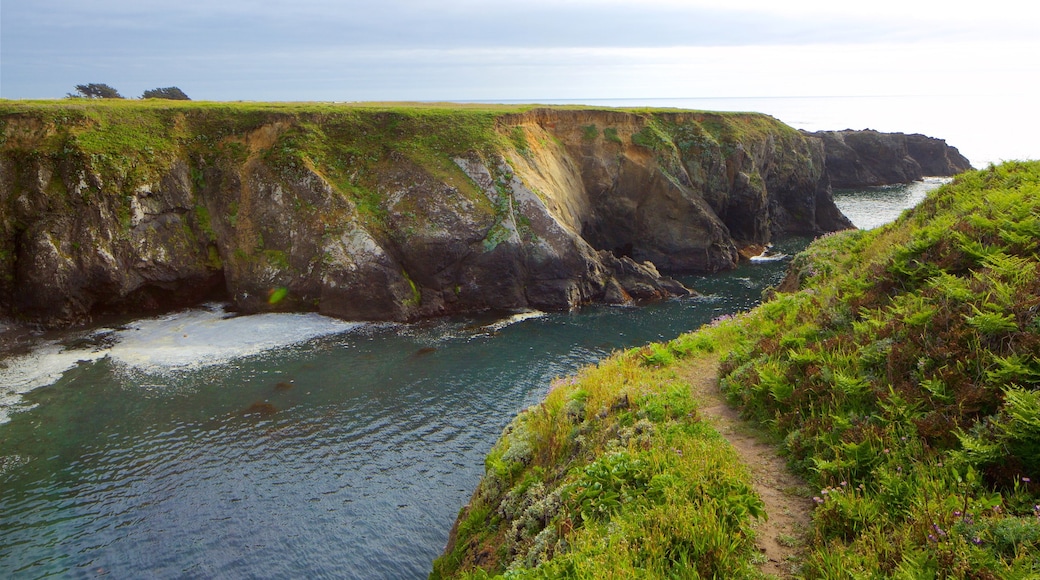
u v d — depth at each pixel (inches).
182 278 1786.4
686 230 2432.3
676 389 560.1
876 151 4313.5
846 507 314.3
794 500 361.7
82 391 1233.4
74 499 872.9
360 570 741.3
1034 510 271.7
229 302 1846.7
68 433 1064.2
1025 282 429.1
